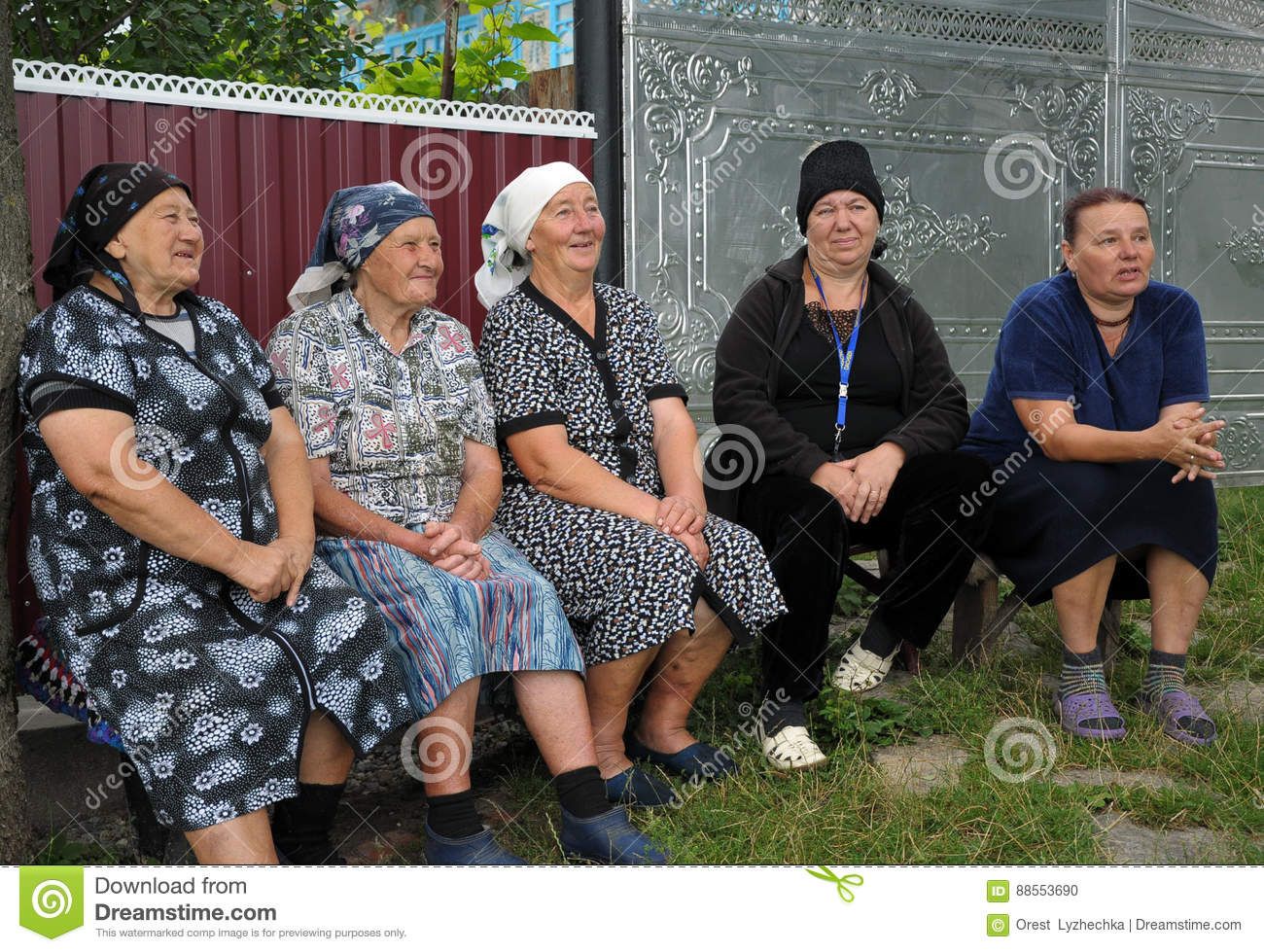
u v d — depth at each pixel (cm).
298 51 578
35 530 253
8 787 267
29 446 252
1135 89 597
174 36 543
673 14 495
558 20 852
